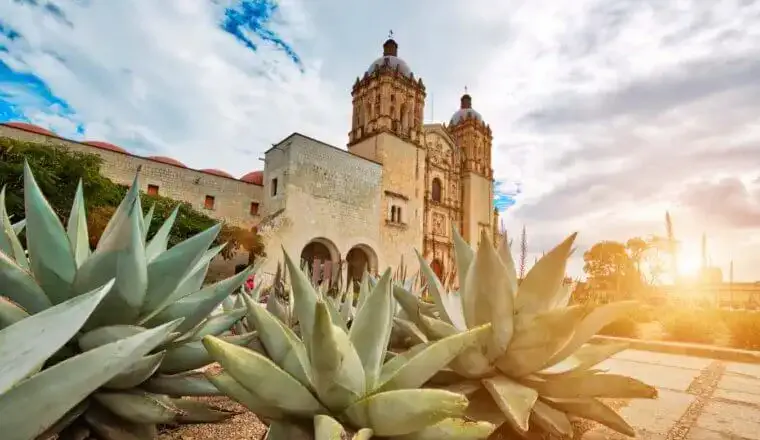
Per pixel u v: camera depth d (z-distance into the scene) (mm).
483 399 2139
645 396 2010
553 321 1938
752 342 7930
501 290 2086
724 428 2895
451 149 41500
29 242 1682
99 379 1022
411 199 34844
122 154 24859
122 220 1646
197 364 1865
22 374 822
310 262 30359
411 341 3021
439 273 36906
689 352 6883
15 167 14266
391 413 1310
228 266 25359
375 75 35719
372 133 34562
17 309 1515
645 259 33531
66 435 1566
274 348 1674
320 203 28875
